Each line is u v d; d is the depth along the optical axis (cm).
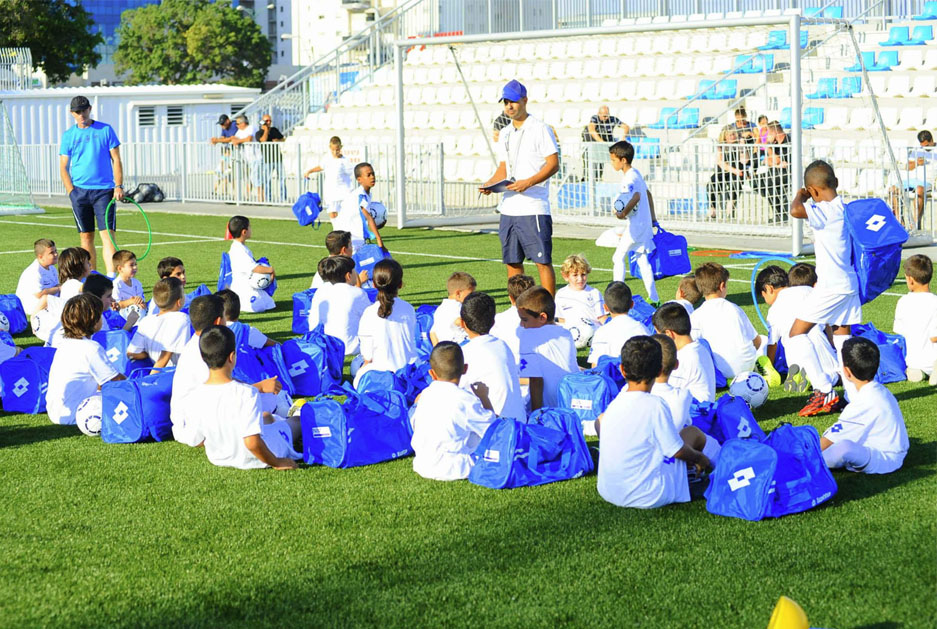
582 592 388
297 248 1522
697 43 2262
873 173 1595
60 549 439
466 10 2622
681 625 362
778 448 479
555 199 1819
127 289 908
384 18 2770
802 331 671
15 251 1519
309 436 550
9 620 376
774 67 2058
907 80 1947
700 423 550
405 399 578
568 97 2309
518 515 470
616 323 682
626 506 477
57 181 2828
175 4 8444
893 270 670
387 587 397
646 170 1752
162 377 602
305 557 427
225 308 680
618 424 476
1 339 746
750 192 1597
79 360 636
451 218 1861
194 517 475
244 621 372
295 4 10250
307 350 710
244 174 2312
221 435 540
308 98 2917
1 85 3409
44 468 552
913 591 382
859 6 2312
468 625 365
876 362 521
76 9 5125
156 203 2419
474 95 2444
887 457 514
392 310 690
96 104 3241
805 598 379
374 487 513
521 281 723
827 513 462
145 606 385
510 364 564
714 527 450
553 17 2547
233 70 8519
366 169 1141
